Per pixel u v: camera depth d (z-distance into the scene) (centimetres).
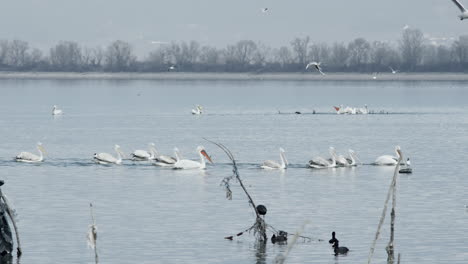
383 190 5747
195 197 5472
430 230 4528
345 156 7738
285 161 6950
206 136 9806
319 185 5959
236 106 17088
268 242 4303
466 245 4228
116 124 11738
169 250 4159
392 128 11075
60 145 8750
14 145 8744
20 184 6003
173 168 6844
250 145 8769
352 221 4744
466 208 5091
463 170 6750
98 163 7181
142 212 4994
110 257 4047
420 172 6638
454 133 10275
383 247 4200
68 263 3962
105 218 4831
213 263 3950
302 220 4769
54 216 4891
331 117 13412
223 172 6644
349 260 3988
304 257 4034
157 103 18200
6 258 4038
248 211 5016
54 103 17825
